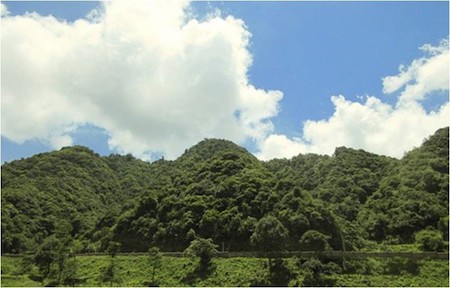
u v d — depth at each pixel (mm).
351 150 154250
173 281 83562
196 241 89312
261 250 83938
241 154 128750
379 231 105000
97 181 177750
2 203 128250
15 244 116312
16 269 99500
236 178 112625
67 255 95938
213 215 102562
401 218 100500
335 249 89875
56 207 141125
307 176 149000
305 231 90188
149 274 87812
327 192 128125
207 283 79750
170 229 105312
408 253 77000
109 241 111875
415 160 122938
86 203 156000
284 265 79312
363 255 78938
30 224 126750
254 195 104875
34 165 171875
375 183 130375
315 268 75688
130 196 176250
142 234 109062
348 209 118125
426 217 98438
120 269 92500
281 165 164875
